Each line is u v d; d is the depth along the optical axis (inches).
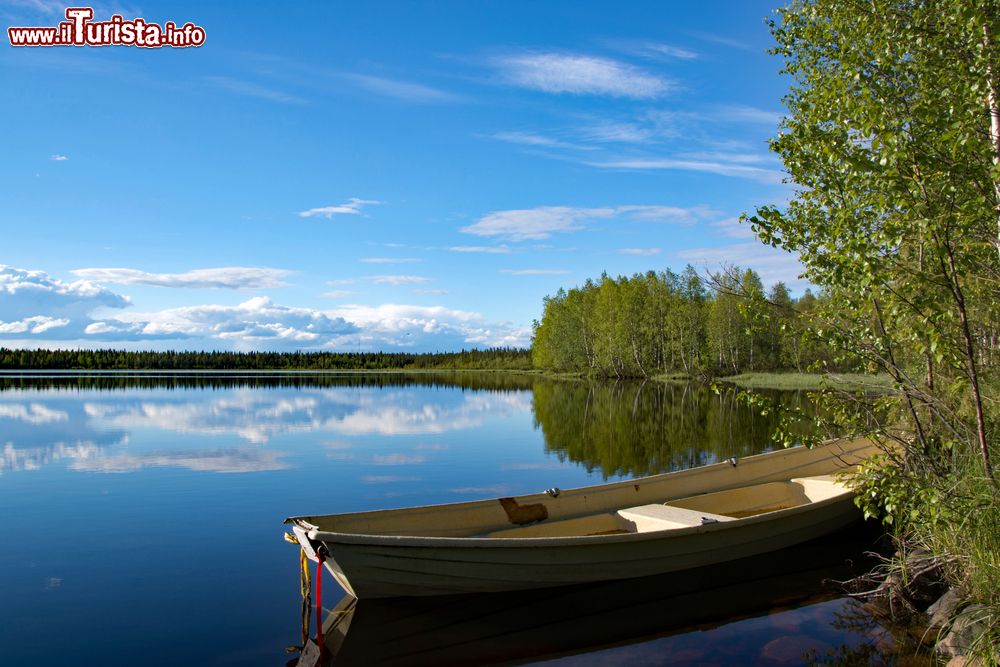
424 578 257.4
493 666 219.5
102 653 229.3
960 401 271.7
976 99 209.3
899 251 226.1
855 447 421.1
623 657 223.5
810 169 255.3
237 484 517.3
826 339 235.5
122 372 4089.6
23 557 332.8
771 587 284.8
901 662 210.4
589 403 1312.7
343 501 461.1
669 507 335.9
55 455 660.1
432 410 1187.3
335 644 235.3
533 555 264.5
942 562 243.9
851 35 261.6
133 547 349.4
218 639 240.8
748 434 805.2
